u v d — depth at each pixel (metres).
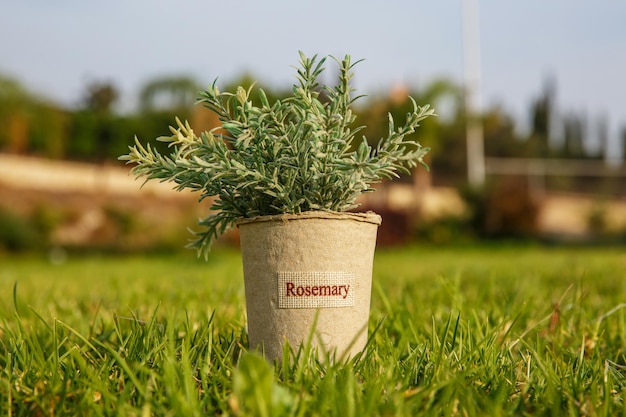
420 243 6.92
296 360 0.69
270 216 0.70
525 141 11.66
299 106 0.73
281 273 0.70
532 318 1.06
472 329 0.89
